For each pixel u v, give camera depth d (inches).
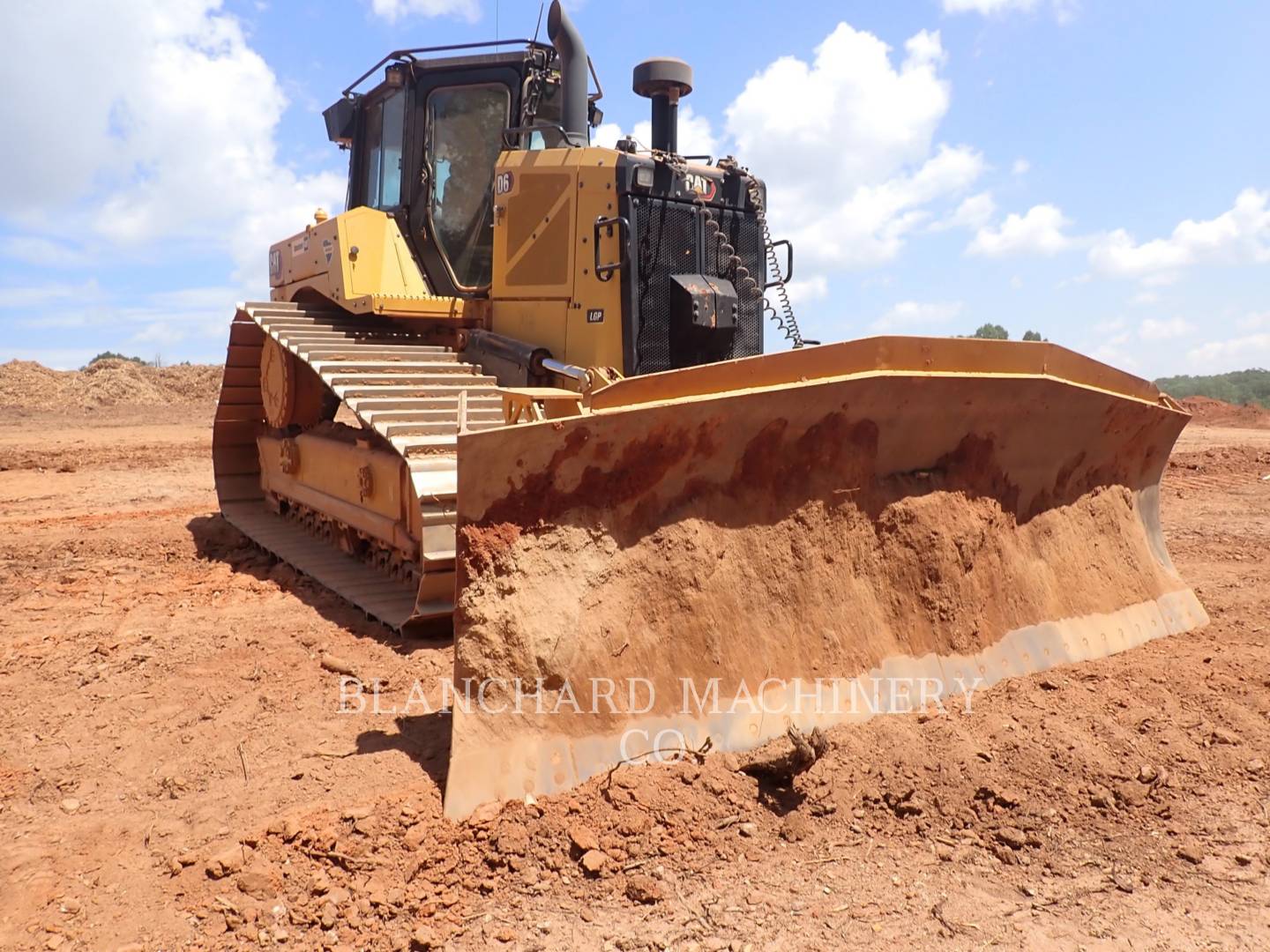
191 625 251.6
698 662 167.2
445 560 211.9
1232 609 261.0
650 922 123.8
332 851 134.7
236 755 169.3
